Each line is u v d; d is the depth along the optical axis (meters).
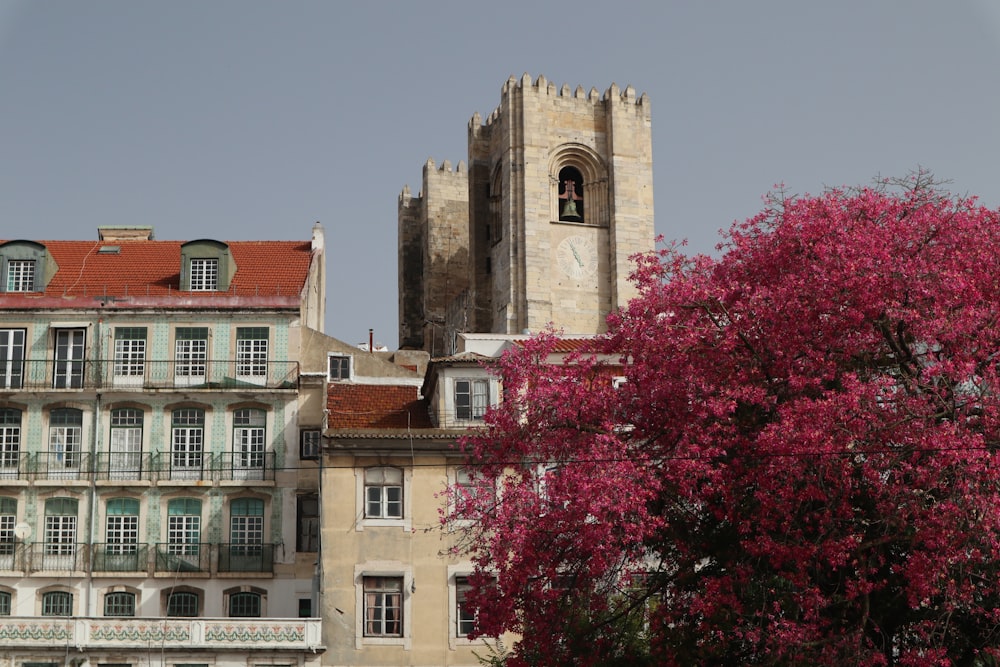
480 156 127.75
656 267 41.50
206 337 61.97
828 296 37.00
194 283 64.62
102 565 58.78
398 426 57.19
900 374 37.50
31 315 61.72
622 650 41.22
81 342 61.75
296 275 66.25
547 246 118.56
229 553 59.22
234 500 60.06
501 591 39.72
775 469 35.44
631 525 36.66
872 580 36.28
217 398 61.12
